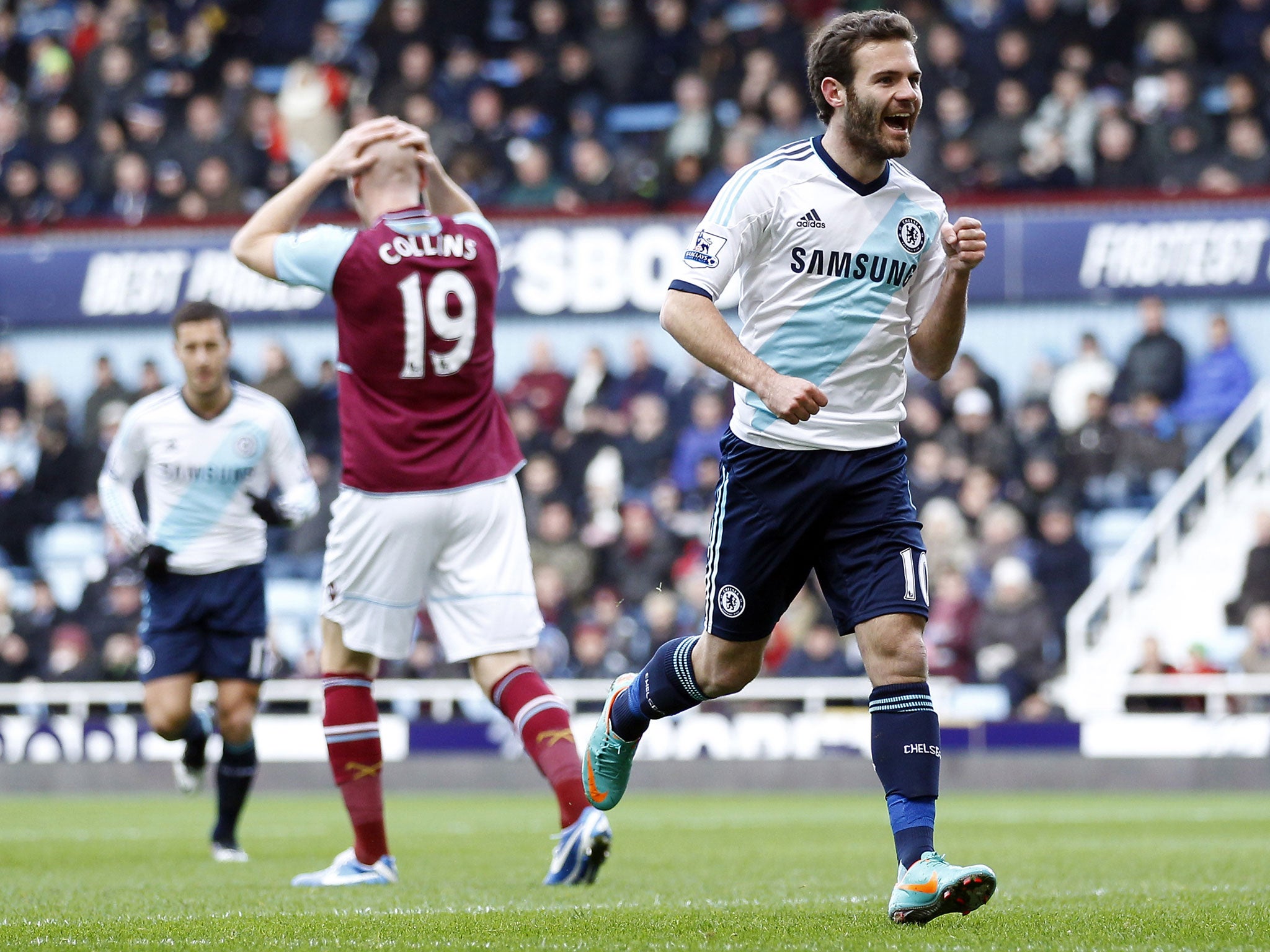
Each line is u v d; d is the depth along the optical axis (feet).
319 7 174.19
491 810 96.53
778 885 45.32
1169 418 133.28
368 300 43.60
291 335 149.69
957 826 77.46
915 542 33.53
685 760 116.06
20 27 176.76
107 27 164.14
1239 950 28.32
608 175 147.54
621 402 138.21
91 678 125.49
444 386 44.39
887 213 33.73
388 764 119.14
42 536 146.92
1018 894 41.24
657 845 66.03
